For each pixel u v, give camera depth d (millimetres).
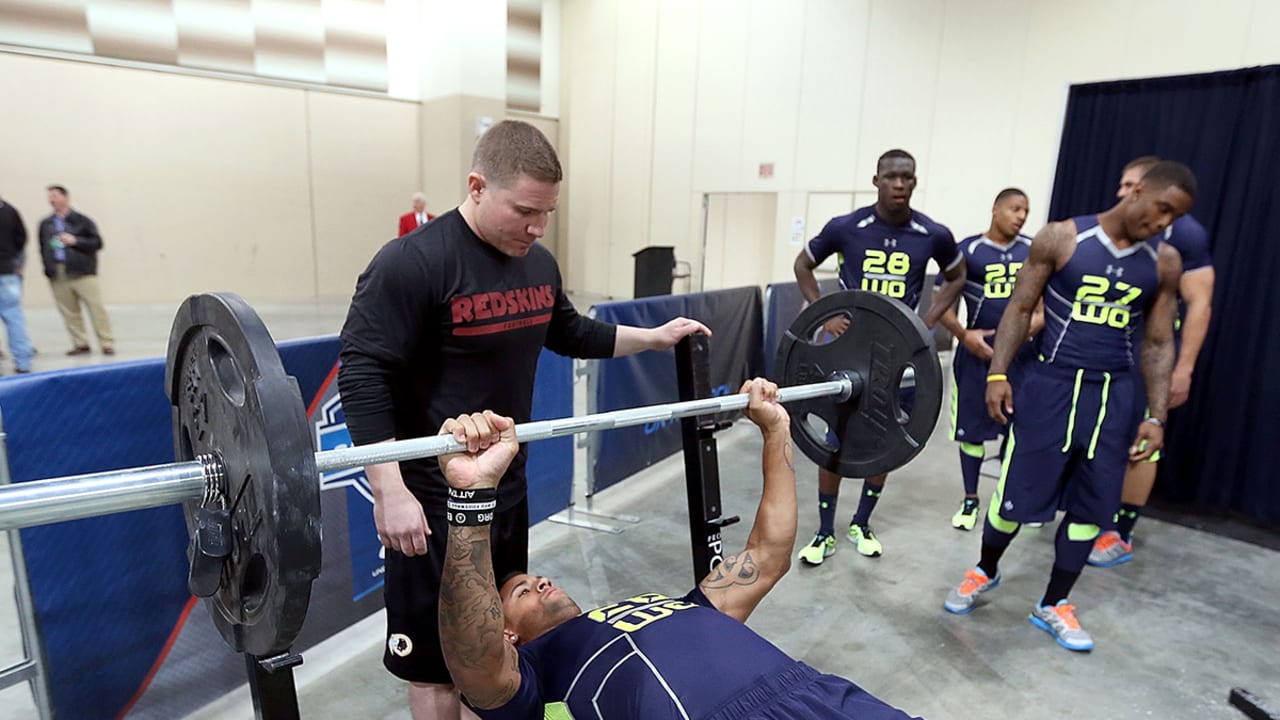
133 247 8430
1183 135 3580
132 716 1812
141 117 8297
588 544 3125
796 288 5195
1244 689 2223
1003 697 2160
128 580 1762
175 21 8414
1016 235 3391
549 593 1459
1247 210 3426
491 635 1103
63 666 1650
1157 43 6340
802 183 9266
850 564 3014
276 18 9102
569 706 1222
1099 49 6707
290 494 800
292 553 813
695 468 1836
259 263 9398
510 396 1516
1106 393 2305
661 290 8875
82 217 5828
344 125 9859
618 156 11297
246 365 831
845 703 1162
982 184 7656
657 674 1168
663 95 10570
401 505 1271
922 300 7203
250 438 838
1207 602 2777
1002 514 2500
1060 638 2445
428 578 1455
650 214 11047
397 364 1331
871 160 8547
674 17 10266
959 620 2590
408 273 1310
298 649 2236
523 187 1284
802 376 1996
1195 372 3650
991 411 2477
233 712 1977
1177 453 3748
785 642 2422
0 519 803
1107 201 3859
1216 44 6004
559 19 11578
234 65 8898
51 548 1607
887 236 2998
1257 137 3367
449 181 10219
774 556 1506
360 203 10172
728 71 9797
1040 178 7230
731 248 10562
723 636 1244
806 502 3709
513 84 11211
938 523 3465
